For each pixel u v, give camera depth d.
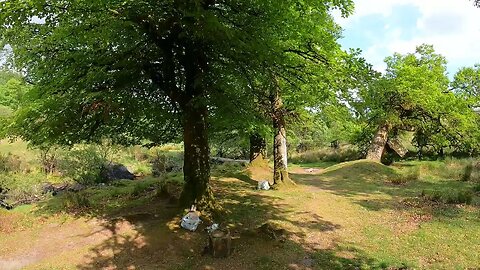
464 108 25.09
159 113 11.90
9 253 8.49
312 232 9.74
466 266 7.25
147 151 30.16
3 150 26.00
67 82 9.02
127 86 9.60
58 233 9.64
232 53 8.93
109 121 10.73
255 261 7.90
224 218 10.34
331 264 7.70
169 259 8.06
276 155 15.33
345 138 31.64
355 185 17.14
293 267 7.60
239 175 18.31
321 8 9.09
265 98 12.32
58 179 18.97
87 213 10.99
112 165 20.78
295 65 10.26
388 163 26.02
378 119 24.78
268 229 9.22
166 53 9.55
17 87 12.23
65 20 7.77
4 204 13.96
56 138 10.28
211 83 9.80
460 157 27.95
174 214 10.20
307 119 17.77
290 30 9.58
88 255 8.22
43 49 8.98
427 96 23.19
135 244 8.69
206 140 10.59
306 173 23.19
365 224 10.43
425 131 26.23
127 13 7.73
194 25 7.88
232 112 10.37
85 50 9.03
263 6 8.34
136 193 13.59
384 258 7.89
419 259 7.77
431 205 12.09
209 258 8.07
